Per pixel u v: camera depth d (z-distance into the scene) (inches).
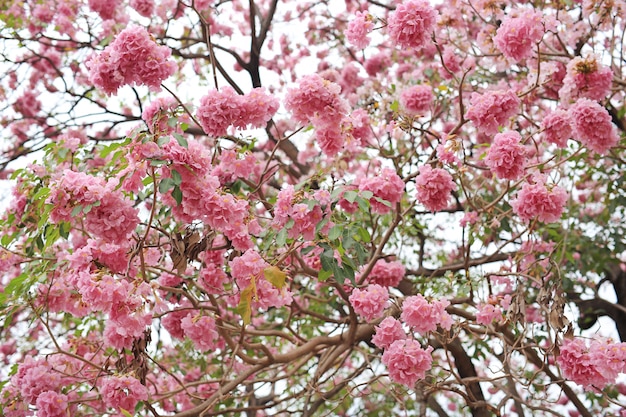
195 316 137.9
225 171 146.6
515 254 191.6
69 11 248.1
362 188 142.2
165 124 124.3
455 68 216.1
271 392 215.6
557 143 155.3
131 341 130.7
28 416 138.2
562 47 186.4
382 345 134.3
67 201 111.5
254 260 122.9
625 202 211.9
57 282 143.1
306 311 185.5
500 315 150.6
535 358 173.2
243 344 156.3
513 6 208.5
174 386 191.2
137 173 114.9
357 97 243.6
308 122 135.4
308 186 137.2
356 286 140.4
